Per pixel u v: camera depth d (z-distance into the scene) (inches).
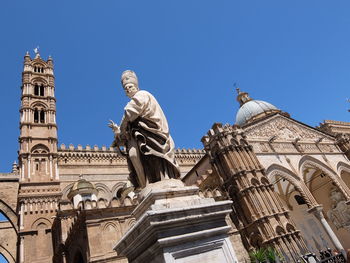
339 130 2229.3
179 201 173.6
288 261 344.2
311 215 1604.3
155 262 155.9
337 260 376.5
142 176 203.8
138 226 160.7
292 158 1414.9
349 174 1654.8
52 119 1788.9
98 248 810.8
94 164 1796.3
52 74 2042.3
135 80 240.8
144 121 213.0
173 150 211.5
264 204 1065.5
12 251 1752.0
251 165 1171.3
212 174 1239.5
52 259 1259.8
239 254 1000.9
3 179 1667.1
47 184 1504.7
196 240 160.4
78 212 911.7
